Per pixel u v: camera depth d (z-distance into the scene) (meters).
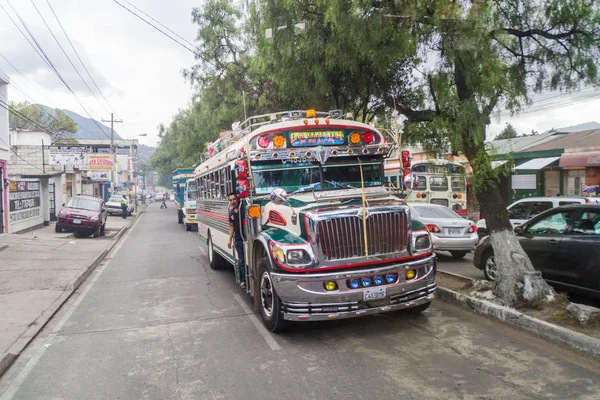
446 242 11.18
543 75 7.23
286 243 5.79
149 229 26.58
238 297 8.57
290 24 9.88
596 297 6.50
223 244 9.63
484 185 6.96
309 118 7.38
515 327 6.07
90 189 42.62
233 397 4.35
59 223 20.61
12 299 8.60
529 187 20.66
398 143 7.32
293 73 10.48
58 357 5.68
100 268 12.77
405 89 10.20
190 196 24.64
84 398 4.50
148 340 6.20
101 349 5.91
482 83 6.50
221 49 22.98
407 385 4.45
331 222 5.68
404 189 7.27
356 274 5.64
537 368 4.74
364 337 5.93
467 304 7.07
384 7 7.20
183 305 8.10
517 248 6.76
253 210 6.65
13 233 19.94
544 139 22.80
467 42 6.36
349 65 9.16
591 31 6.57
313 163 7.31
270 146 7.11
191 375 4.93
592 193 16.86
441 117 7.00
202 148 38.72
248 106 22.27
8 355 5.58
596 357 4.95
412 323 6.43
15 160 31.02
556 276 7.06
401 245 5.99
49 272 11.22
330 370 4.89
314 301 5.57
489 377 4.57
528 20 6.90
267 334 6.24
